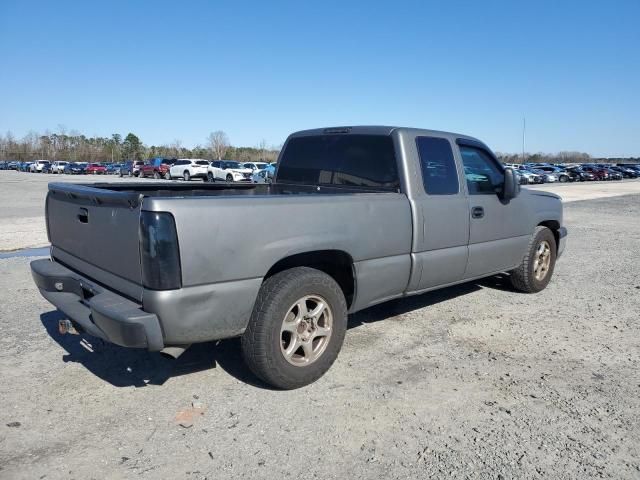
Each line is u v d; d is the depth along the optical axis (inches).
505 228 225.9
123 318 121.6
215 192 216.8
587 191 1333.7
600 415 139.6
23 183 1434.5
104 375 158.9
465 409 141.5
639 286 280.7
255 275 137.3
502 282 280.7
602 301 249.0
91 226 146.3
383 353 178.5
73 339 187.5
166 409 139.0
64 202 162.7
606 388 155.5
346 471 114.0
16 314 214.1
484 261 216.4
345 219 157.4
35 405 139.9
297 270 148.9
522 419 136.9
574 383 158.4
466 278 212.1
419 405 143.1
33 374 158.7
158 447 121.5
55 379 155.6
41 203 776.9
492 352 181.6
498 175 226.1
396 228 173.5
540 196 255.1
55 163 2696.9
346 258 162.2
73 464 114.5
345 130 202.5
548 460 119.1
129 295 132.2
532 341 193.2
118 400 143.6
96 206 142.6
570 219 633.0
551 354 181.0
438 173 193.3
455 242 198.4
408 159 182.7
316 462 116.9
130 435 126.3
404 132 185.5
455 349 183.6
